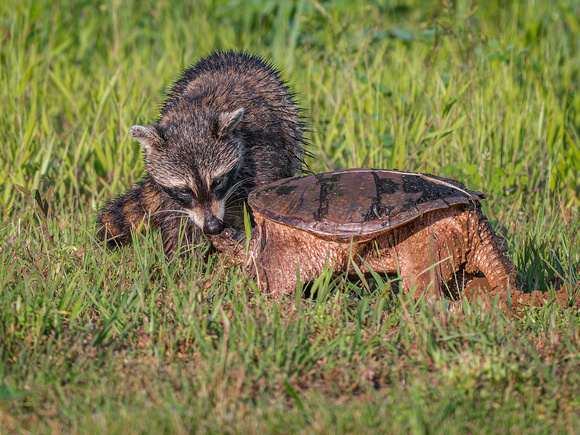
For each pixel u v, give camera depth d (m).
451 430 5.44
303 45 18.02
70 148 13.94
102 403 6.00
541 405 6.04
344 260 7.97
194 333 7.04
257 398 6.13
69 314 7.48
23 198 11.23
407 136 13.52
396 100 14.46
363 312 7.34
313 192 7.96
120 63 17.62
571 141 13.15
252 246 8.59
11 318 7.00
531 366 6.49
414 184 7.86
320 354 6.75
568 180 12.96
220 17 22.11
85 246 9.24
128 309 7.51
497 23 21.06
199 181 10.21
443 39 16.75
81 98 16.02
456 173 12.42
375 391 6.15
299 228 7.70
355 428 5.48
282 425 5.63
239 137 10.68
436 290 7.77
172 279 8.34
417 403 5.62
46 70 16.28
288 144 11.78
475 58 15.82
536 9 20.70
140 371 6.46
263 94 11.58
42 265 8.64
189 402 5.97
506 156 13.42
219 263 9.14
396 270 7.99
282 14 20.12
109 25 21.03
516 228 10.56
